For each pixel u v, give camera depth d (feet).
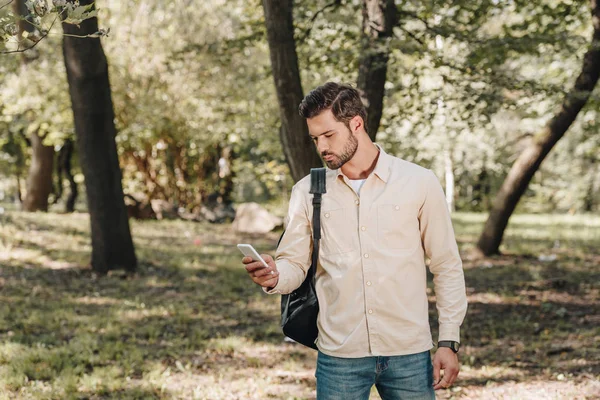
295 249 8.16
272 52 23.38
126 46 58.80
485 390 16.08
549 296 29.25
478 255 41.63
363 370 7.79
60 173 88.02
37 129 65.57
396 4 27.30
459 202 115.34
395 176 7.83
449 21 28.17
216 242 50.90
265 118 53.78
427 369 7.89
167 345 20.65
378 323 7.72
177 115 60.85
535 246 46.93
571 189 94.22
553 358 18.93
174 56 35.09
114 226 33.60
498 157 80.28
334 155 7.68
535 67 38.32
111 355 18.86
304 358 19.66
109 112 32.94
